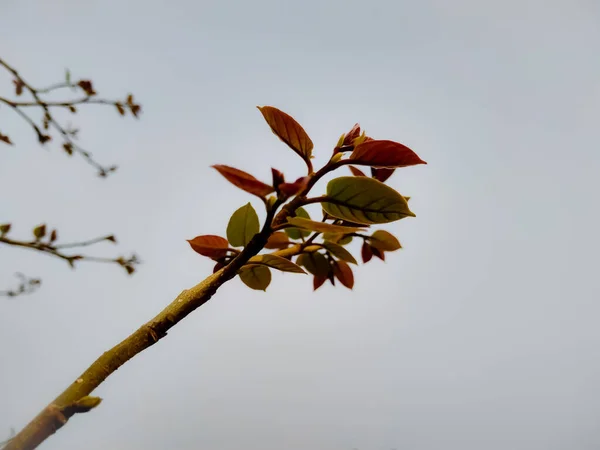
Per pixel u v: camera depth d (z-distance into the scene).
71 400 1.09
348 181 1.13
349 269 1.31
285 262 1.18
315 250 1.28
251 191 1.11
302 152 1.16
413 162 1.13
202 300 1.12
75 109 2.05
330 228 1.12
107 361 1.10
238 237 1.22
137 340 1.11
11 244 1.70
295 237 1.30
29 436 1.08
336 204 1.14
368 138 1.16
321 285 1.32
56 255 1.83
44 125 2.03
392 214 1.13
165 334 1.12
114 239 2.00
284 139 1.16
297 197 1.14
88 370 1.10
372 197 1.13
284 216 1.13
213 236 1.20
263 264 1.18
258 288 1.22
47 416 1.08
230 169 1.10
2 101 1.88
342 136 1.16
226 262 1.21
